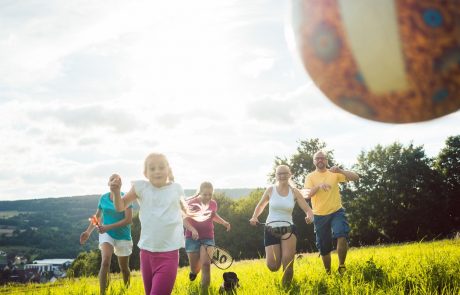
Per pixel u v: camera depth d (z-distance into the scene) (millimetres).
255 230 56281
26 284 9812
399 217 55281
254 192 60125
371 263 6891
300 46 1795
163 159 5207
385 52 1660
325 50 1738
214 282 7984
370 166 57781
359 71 1716
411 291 5281
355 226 57062
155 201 5117
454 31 1613
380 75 1681
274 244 6652
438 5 1617
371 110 1762
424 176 55594
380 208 55844
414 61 1654
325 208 7965
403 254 9508
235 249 56156
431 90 1671
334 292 5582
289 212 6691
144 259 5066
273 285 6168
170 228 5043
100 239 7672
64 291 8156
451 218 54625
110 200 7711
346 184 59031
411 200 55375
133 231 52938
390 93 1693
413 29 1640
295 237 6574
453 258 7250
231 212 57438
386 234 55938
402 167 55906
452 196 55062
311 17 1761
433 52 1636
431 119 1733
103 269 7402
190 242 7488
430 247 12188
